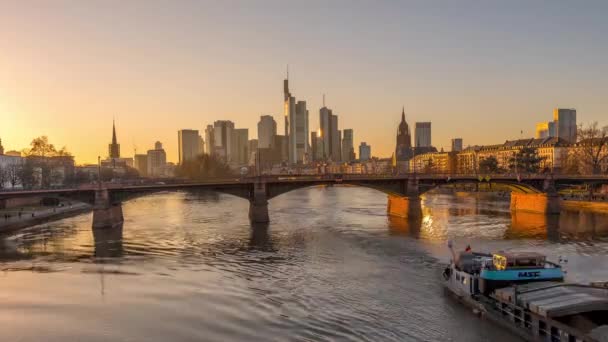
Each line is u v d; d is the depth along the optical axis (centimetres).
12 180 16912
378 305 4975
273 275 6353
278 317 4656
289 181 12875
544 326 3741
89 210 16212
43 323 4569
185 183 12738
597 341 3234
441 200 19062
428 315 4641
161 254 7925
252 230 10669
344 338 4109
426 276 6166
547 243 8712
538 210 13900
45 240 9431
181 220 12738
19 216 12394
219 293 5512
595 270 6512
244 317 4666
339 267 6762
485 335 4116
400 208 13712
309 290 5588
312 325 4431
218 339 4116
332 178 13425
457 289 5178
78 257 7719
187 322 4550
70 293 5584
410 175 13625
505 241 8950
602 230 10312
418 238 9331
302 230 10594
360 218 12988
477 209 15300
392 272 6406
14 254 7994
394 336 4144
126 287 5828
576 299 3822
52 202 16838
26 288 5828
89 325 4503
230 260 7381
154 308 4988
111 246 8712
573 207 14788
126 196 11775
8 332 4338
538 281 4644
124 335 4244
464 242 8888
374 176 14088
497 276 4638
